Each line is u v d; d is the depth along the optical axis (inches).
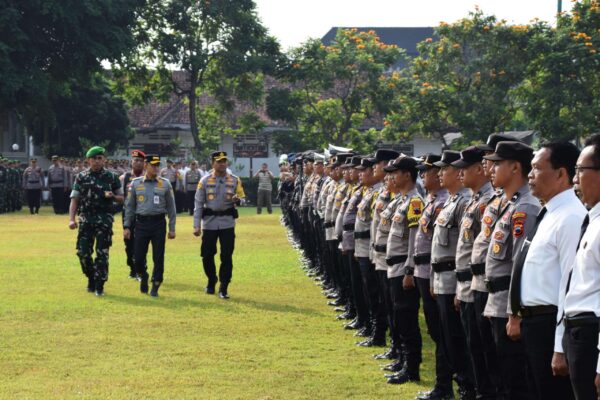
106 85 2544.3
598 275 262.7
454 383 460.4
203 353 516.7
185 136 2780.5
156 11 2290.8
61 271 883.4
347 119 2295.8
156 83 2429.9
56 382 447.8
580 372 265.4
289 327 599.5
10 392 427.8
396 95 2212.1
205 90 2522.1
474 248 355.6
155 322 612.1
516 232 326.6
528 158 331.3
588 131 1519.4
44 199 2357.3
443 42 1820.9
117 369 476.4
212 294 745.6
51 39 2027.6
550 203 294.2
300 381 452.4
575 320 266.1
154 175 735.1
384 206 495.2
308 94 2354.8
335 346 539.8
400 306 454.3
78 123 2503.7
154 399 416.2
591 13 1605.6
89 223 730.2
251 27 2311.8
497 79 1727.4
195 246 1154.7
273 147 2401.6
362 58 2228.1
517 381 333.4
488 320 353.1
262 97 2645.2
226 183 728.3
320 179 871.7
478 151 371.6
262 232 1376.7
